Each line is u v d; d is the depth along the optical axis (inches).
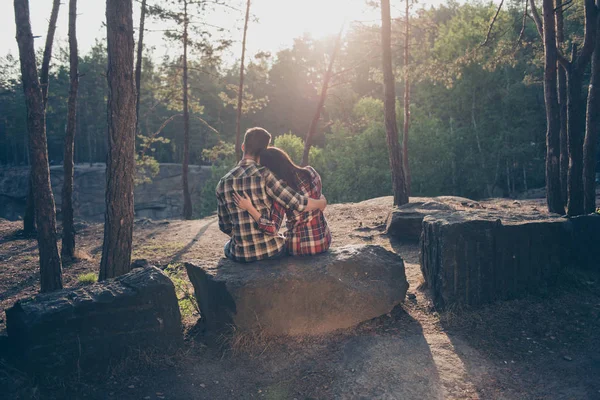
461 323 188.9
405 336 178.5
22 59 244.7
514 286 210.2
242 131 2445.9
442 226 200.2
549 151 295.7
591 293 216.4
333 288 178.2
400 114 1268.5
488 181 1317.7
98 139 2546.8
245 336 168.9
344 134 1344.7
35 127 247.8
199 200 1894.7
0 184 2030.0
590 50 273.6
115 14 213.5
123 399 138.7
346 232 428.1
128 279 164.2
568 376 154.9
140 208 1818.4
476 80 1318.9
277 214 181.3
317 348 169.6
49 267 252.5
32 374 136.9
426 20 748.6
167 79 840.3
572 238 223.6
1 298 289.0
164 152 2532.0
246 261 183.3
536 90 1322.6
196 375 153.7
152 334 157.9
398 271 197.6
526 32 1216.8
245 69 817.5
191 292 239.1
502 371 157.6
